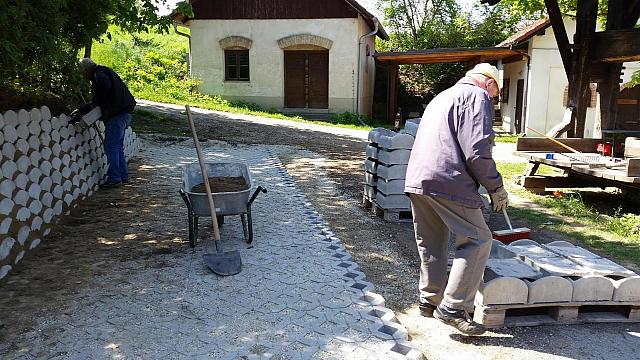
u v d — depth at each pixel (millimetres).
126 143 8609
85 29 6578
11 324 3418
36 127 5230
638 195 7930
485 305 3576
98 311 3633
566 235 6004
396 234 5695
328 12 19594
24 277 4172
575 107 8859
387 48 30812
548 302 3646
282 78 20172
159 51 23594
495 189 3297
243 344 3244
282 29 19844
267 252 4914
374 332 3438
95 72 6793
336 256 4852
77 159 6363
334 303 3854
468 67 20250
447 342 3439
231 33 19984
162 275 4285
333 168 9406
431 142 3420
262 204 6711
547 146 8703
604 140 8453
